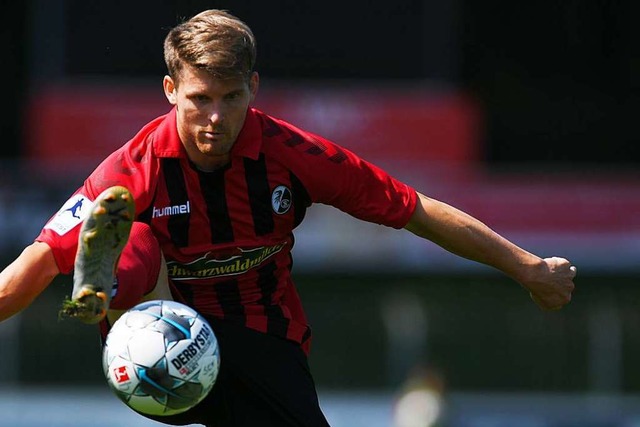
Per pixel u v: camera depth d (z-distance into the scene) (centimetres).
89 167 7144
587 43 7775
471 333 6309
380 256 6856
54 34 7219
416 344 6234
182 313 1723
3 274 1745
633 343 6284
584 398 5488
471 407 5103
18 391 5791
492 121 7750
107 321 1883
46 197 6738
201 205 1817
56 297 6050
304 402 1864
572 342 6284
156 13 7200
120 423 5056
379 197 1891
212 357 1714
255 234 1847
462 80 7706
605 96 7800
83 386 5997
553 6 7750
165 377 1683
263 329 1880
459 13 7662
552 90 7794
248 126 1825
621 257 7125
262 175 1831
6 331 5919
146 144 1819
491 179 7400
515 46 7769
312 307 6638
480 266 6750
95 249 1636
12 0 7681
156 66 7262
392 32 7300
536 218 7188
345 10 7275
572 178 7550
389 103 7325
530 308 6384
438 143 7362
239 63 1719
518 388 6284
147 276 1753
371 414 5462
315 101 7244
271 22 7225
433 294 6844
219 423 1906
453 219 1900
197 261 1841
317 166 1852
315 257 6888
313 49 7256
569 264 1936
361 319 6259
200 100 1722
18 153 7600
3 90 7638
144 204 1802
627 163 7725
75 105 7231
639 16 7706
